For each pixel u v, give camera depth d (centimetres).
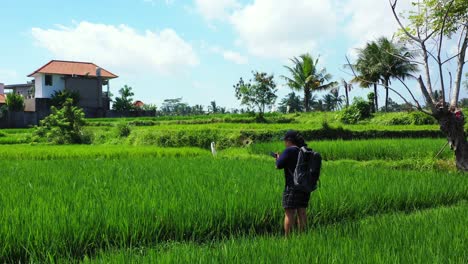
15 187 909
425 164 1492
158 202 739
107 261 498
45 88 6034
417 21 1347
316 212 776
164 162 1514
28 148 2242
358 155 1838
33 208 684
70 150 2058
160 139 2753
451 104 1347
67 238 595
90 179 1053
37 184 973
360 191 885
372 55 4209
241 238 607
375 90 4481
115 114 5941
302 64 5275
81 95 6031
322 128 2720
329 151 1869
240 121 4047
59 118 3275
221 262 474
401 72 4312
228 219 711
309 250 516
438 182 1035
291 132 699
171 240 648
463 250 507
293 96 9069
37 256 567
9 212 652
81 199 765
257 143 2445
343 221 774
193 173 1166
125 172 1180
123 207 695
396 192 903
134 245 622
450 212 740
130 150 2066
